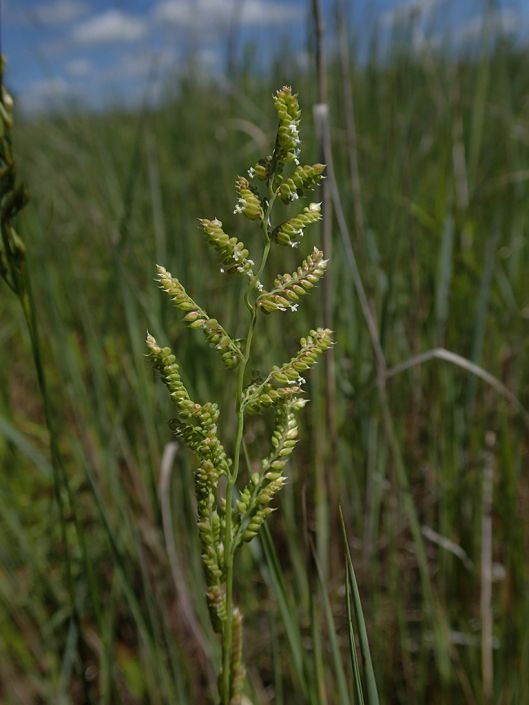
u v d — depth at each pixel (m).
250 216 0.12
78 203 0.54
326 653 0.31
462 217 0.40
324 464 0.31
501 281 0.40
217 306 0.38
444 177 0.38
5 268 0.17
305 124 0.44
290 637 0.20
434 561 0.39
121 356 0.37
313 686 0.21
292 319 0.36
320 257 0.12
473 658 0.31
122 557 0.26
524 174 0.43
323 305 0.27
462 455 0.36
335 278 0.36
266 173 0.12
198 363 0.33
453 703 0.31
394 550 0.34
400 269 0.42
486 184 0.45
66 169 0.65
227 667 0.13
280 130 0.12
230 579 0.13
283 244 0.12
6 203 0.17
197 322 0.12
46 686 0.32
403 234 0.40
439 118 0.48
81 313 0.36
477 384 0.38
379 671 0.30
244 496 0.13
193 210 0.46
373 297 0.37
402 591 0.37
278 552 0.38
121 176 0.58
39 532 0.41
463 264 0.37
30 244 0.44
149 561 0.33
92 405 0.37
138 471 0.36
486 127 0.52
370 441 0.35
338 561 0.35
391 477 0.38
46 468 0.34
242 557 0.35
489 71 0.54
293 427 0.13
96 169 0.61
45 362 0.52
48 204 0.57
